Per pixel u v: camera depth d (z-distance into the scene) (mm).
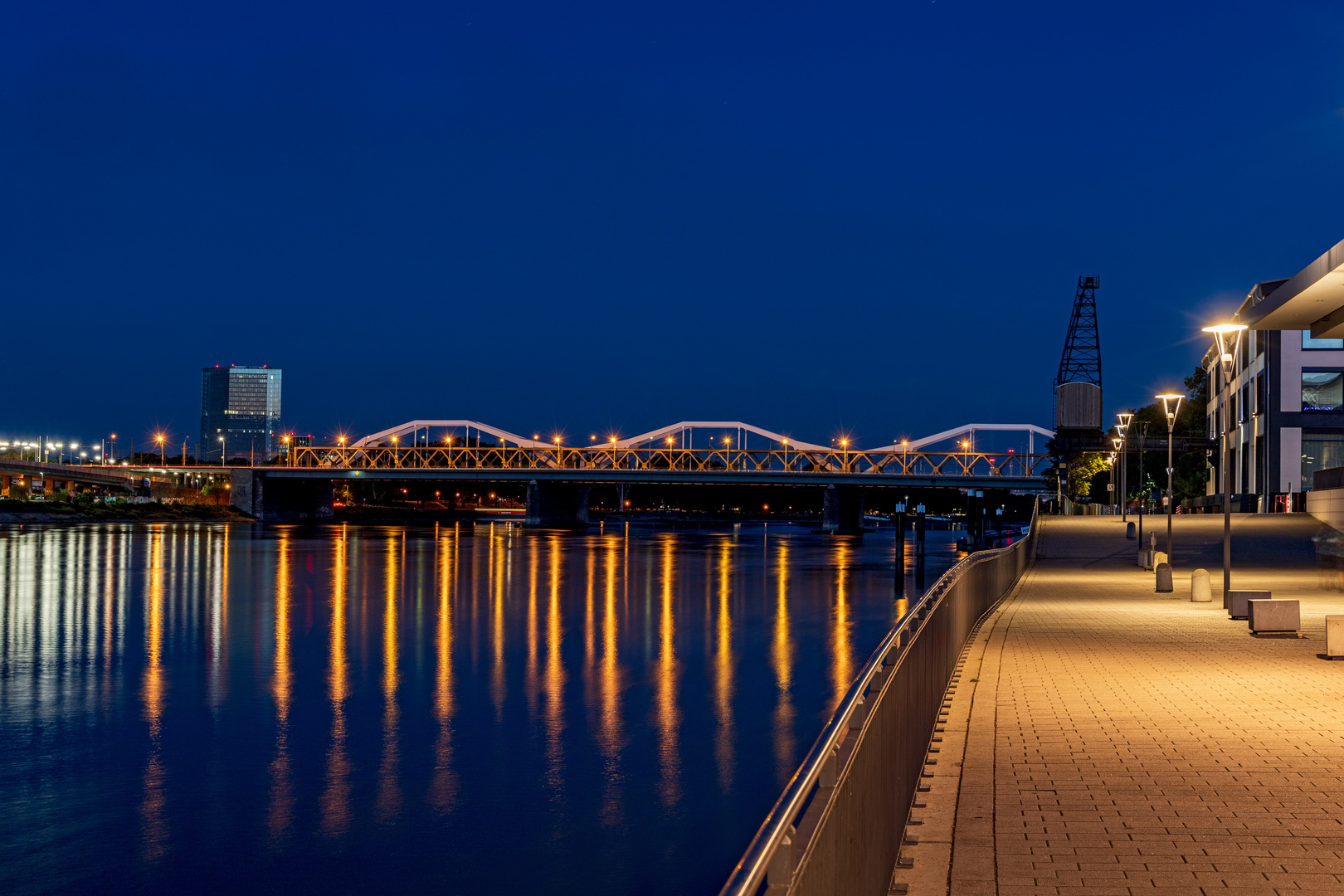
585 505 181875
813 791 4820
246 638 40719
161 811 19641
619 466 175250
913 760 9281
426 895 15938
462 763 22375
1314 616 26891
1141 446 107250
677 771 21703
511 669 33594
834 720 5414
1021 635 22266
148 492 183000
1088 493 147875
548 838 18078
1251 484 94750
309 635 41312
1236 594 25797
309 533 133375
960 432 170125
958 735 12055
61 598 54688
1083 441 114812
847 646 38312
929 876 7516
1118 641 21250
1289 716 13398
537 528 164500
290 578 66625
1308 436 88312
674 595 57250
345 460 185000
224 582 63656
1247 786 10008
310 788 20859
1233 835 8500
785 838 3781
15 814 19516
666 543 116438
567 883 16297
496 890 16062
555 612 48969
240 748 23812
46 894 16078
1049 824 8812
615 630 42906
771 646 38281
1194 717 13328
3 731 25531
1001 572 31469
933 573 73188
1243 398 99625
